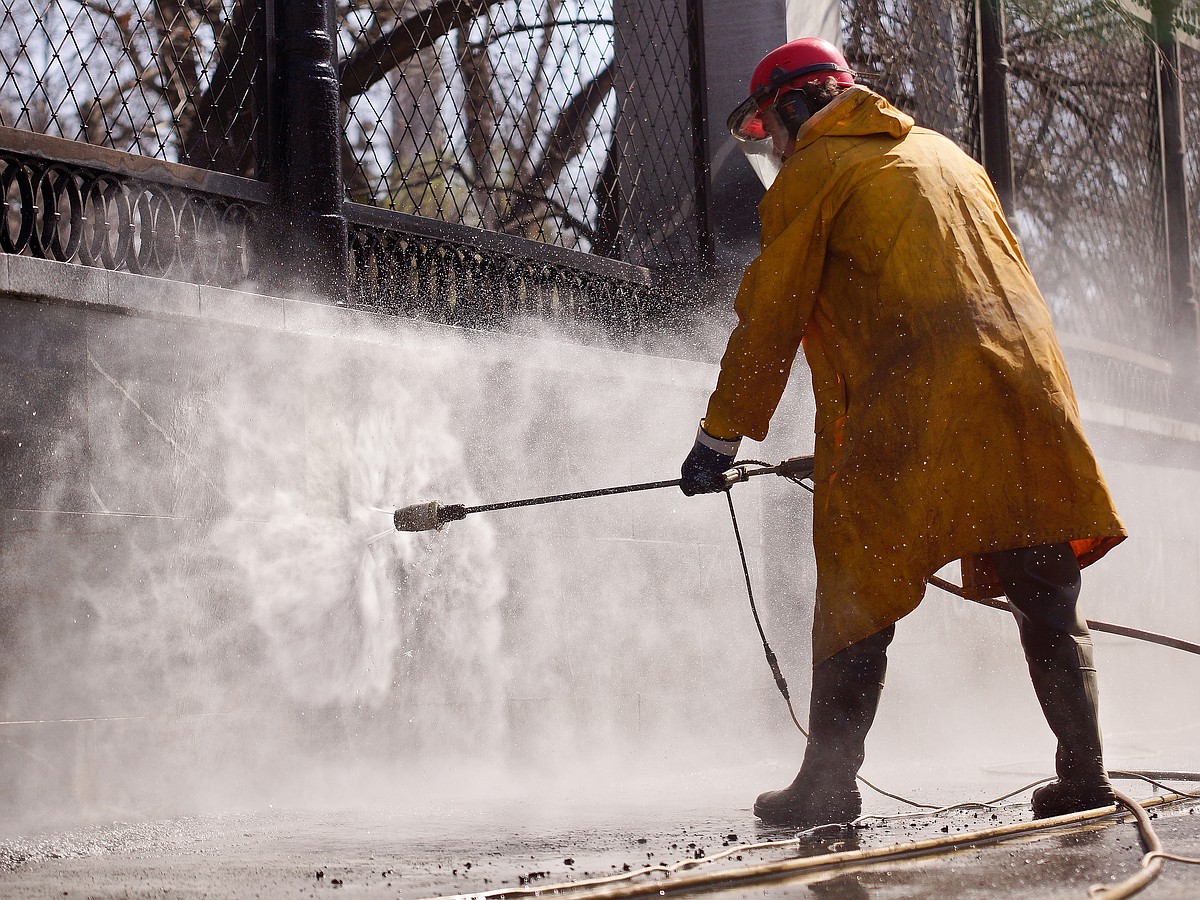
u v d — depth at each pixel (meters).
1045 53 10.46
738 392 4.04
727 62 7.55
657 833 3.69
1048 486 3.70
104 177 5.19
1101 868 2.74
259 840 3.80
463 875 2.87
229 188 5.59
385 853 3.34
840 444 3.99
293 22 5.84
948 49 9.45
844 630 3.78
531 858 3.16
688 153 7.53
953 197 3.90
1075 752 3.79
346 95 6.45
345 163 6.41
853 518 3.80
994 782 5.54
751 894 2.52
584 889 2.63
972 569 4.04
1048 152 10.43
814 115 4.10
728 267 7.42
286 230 5.79
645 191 7.52
